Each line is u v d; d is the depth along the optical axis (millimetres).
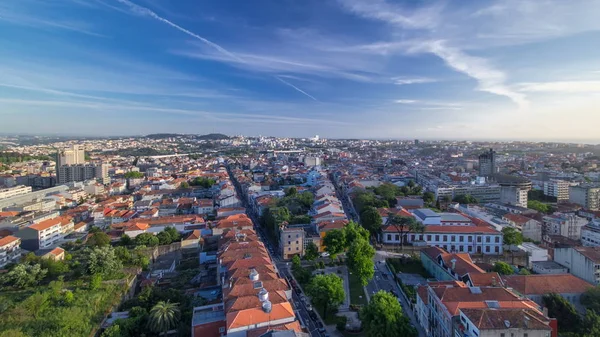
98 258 140250
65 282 136000
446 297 97125
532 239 197875
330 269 163000
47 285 131500
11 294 123812
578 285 117562
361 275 138875
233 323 89562
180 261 179000
